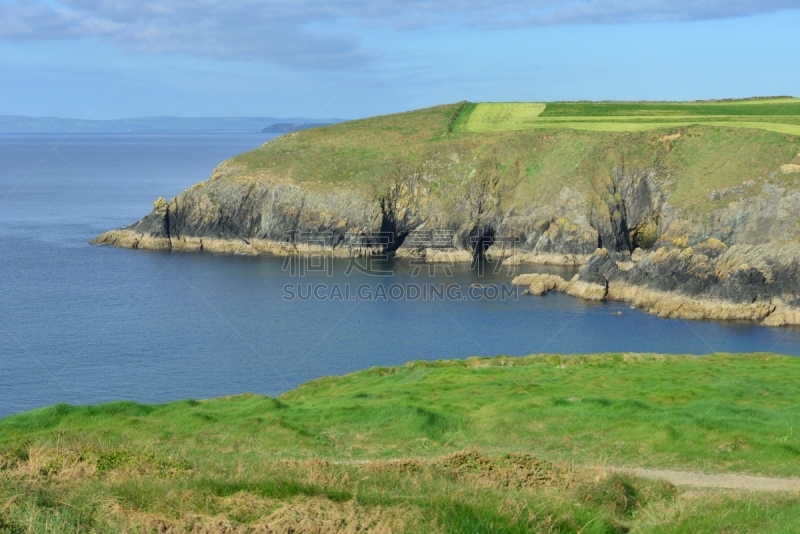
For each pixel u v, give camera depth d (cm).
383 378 4344
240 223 14062
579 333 8125
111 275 11238
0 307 9150
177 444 2594
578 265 12381
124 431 2744
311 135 16562
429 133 16075
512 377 3941
